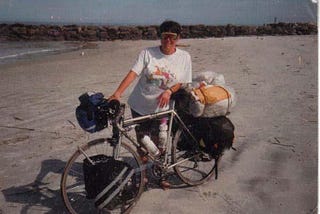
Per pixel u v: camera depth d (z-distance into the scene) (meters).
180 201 3.82
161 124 3.79
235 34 45.44
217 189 4.06
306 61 14.14
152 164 3.88
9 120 6.76
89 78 11.44
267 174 4.39
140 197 3.86
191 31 44.09
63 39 37.34
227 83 9.93
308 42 23.17
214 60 15.10
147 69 3.62
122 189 3.32
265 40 26.31
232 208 3.68
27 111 7.38
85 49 24.61
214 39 29.30
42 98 8.53
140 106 3.78
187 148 4.00
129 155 4.66
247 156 4.93
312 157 4.82
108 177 3.22
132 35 40.25
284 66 13.04
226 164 4.68
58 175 4.46
